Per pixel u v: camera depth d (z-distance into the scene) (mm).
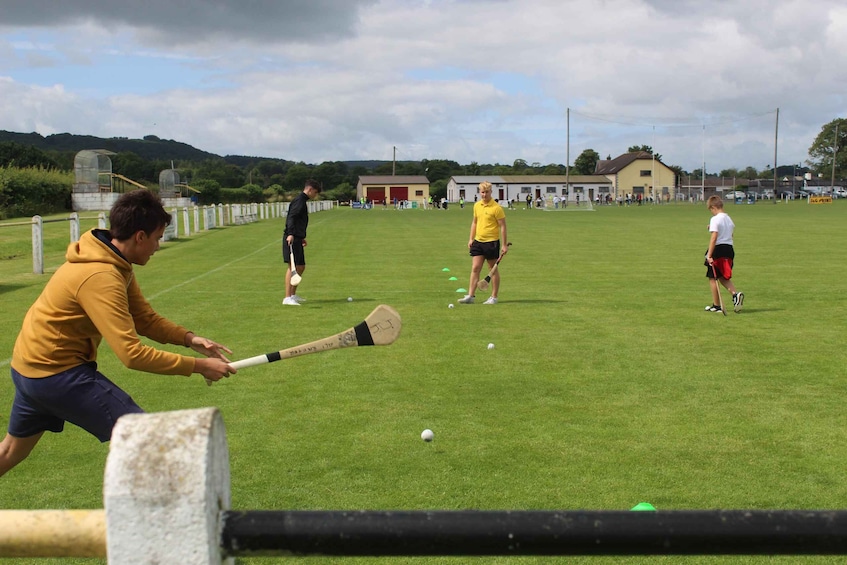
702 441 5844
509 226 39344
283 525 1591
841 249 23516
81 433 6102
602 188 120125
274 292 14406
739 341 9641
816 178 162625
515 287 15039
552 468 5285
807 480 5066
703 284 15461
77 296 3699
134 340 3684
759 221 42125
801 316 11500
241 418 6465
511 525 1585
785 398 7027
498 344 9469
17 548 1624
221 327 10742
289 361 8555
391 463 5395
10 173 44312
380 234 33250
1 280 16016
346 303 13016
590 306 12539
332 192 118312
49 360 3746
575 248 24641
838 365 8320
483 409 6699
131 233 3840
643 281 15938
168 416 1583
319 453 5609
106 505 1533
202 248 24859
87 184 50531
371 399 7027
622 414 6539
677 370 8102
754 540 1566
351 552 1601
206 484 1525
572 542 1574
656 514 1593
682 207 80188
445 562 4094
